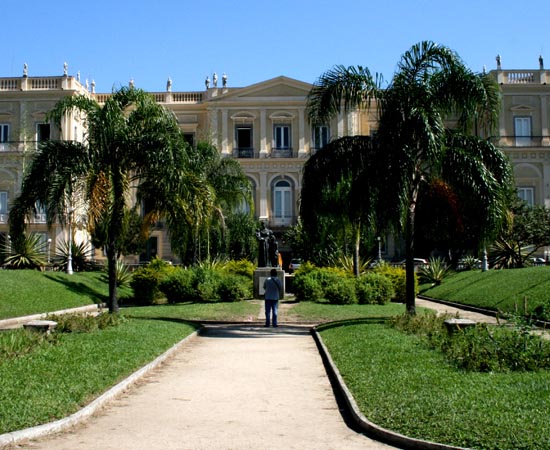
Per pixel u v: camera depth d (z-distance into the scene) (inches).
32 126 2016.5
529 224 1413.6
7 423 275.0
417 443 255.4
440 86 689.6
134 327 629.6
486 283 1070.4
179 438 276.7
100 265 1493.6
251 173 2117.4
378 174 662.5
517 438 243.1
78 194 743.1
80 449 258.5
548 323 624.7
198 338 653.9
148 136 713.0
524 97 2106.3
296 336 676.1
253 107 2139.5
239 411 329.4
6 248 1282.0
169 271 1140.5
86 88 2161.7
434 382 345.7
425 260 1863.9
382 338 537.3
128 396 363.6
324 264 1555.1
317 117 729.0
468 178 679.1
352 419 311.6
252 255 1673.2
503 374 364.8
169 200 742.5
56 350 453.4
